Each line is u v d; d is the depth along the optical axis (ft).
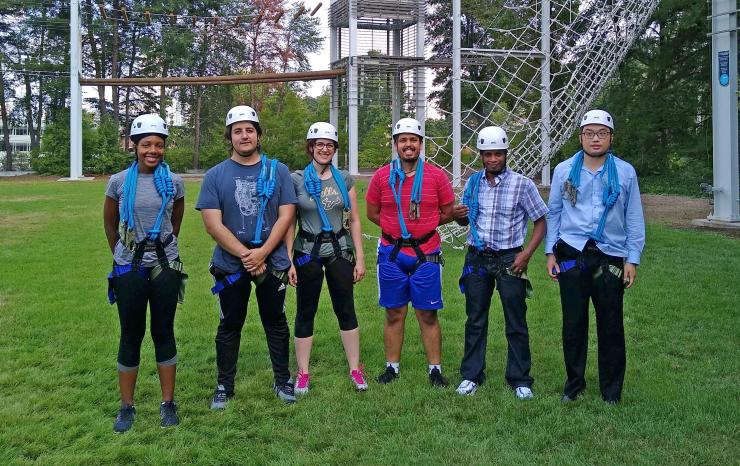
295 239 15.26
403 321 15.74
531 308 21.63
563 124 36.78
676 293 23.20
